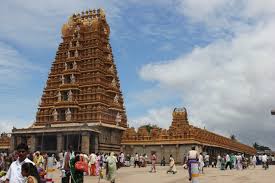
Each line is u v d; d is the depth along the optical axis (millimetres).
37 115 89875
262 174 39719
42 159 33500
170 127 90938
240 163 55281
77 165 22812
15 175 12570
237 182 30531
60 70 91812
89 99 84438
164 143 78938
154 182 32625
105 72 89562
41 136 78750
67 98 85938
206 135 84875
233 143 111125
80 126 73250
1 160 32719
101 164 46594
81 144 72750
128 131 84875
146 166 71062
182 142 76938
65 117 84375
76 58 89812
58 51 93938
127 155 79312
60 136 74812
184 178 36562
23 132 78938
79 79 88625
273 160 94062
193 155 29594
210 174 40938
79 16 96500
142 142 81875
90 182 34188
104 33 94188
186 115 102500
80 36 92312
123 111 89750
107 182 34094
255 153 147125
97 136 76688
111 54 93812
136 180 35031
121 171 51500
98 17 94688
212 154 88438
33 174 12102
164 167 67125
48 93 90875
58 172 50281
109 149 80438
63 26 95438
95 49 90125
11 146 80188
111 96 89062
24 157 12859
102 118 82250
